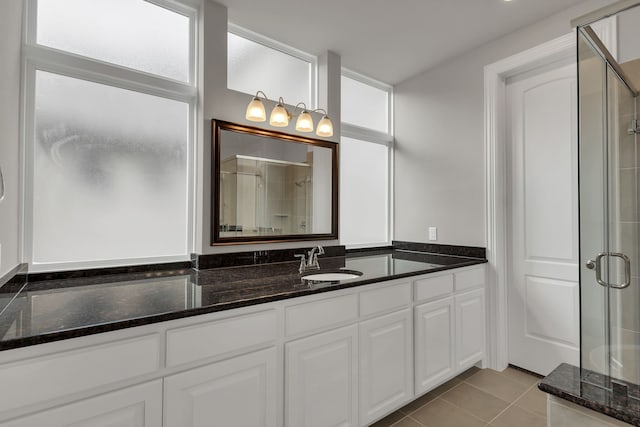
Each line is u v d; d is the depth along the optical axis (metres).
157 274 1.88
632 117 1.18
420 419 1.89
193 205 2.12
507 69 2.42
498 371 2.46
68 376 0.97
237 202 2.19
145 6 2.00
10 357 0.89
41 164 1.65
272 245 2.36
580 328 1.03
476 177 2.60
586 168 1.11
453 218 2.75
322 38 2.48
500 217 2.49
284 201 2.42
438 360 2.11
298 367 1.47
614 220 1.13
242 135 2.23
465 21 2.27
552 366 2.29
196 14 2.16
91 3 1.82
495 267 2.48
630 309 1.05
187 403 1.18
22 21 1.58
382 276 1.82
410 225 3.11
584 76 1.13
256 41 2.46
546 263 2.33
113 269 1.83
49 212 1.67
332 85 2.68
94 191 1.80
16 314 1.11
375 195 3.21
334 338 1.60
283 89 2.59
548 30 2.21
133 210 1.92
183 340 1.17
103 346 1.03
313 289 1.52
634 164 1.17
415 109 3.10
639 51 1.07
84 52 1.79
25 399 0.91
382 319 1.82
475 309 2.41
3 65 1.28
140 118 1.96
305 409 1.49
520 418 1.89
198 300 1.30
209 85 2.07
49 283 1.60
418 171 3.05
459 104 2.73
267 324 1.38
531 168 2.42
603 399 0.85
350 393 1.66
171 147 2.06
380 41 2.52
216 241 2.07
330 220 2.67
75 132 1.75
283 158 2.42
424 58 2.78
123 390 1.06
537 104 2.39
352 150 3.07
